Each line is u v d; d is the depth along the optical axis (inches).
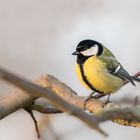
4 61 544.4
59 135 286.0
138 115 130.0
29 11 594.9
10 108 212.7
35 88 128.5
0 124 491.2
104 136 127.3
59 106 129.5
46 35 588.7
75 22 612.4
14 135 488.4
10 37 569.6
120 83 349.4
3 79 124.7
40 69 559.5
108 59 350.0
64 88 229.3
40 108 227.8
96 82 335.9
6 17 581.6
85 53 349.7
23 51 565.3
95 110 231.1
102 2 632.4
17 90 213.5
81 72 340.8
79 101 230.2
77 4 622.2
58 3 610.9
